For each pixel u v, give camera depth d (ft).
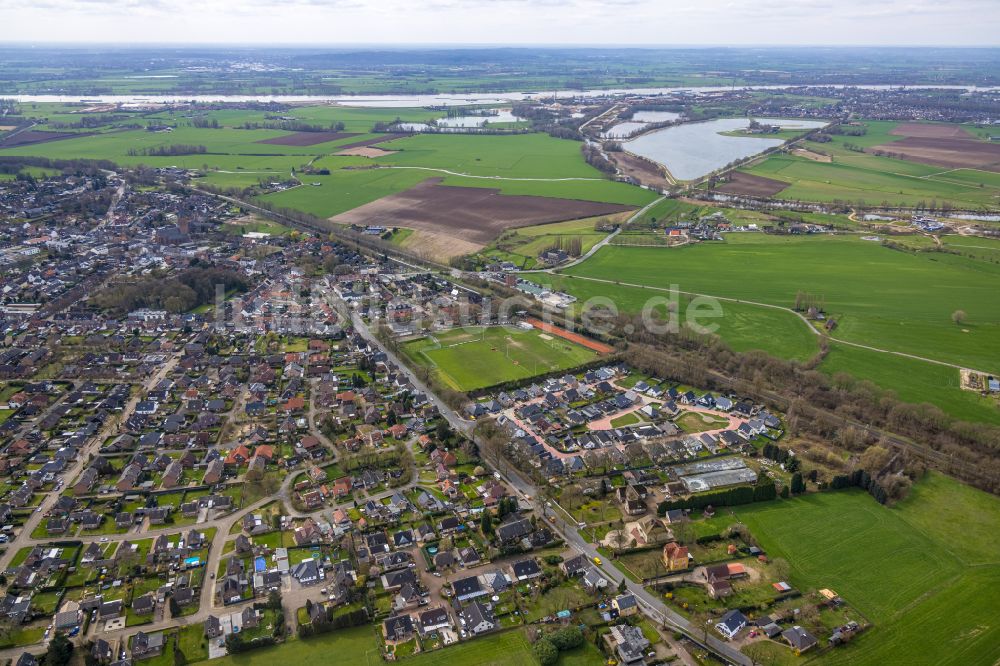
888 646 508.94
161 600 548.72
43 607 539.70
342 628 526.16
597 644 513.04
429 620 528.63
